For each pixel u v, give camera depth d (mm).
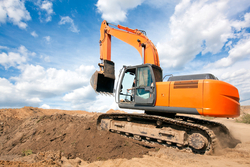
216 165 4062
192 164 4180
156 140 6320
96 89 9156
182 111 5570
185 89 5621
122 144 5879
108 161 4633
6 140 7840
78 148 5812
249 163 4180
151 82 6469
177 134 5500
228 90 5422
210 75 5918
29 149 6145
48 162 4301
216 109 5059
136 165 4238
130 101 7371
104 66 9453
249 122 13828
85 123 8547
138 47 8555
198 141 5160
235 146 6258
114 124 7344
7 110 14320
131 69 7500
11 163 4035
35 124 9258
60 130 7973
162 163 4332
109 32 10062
